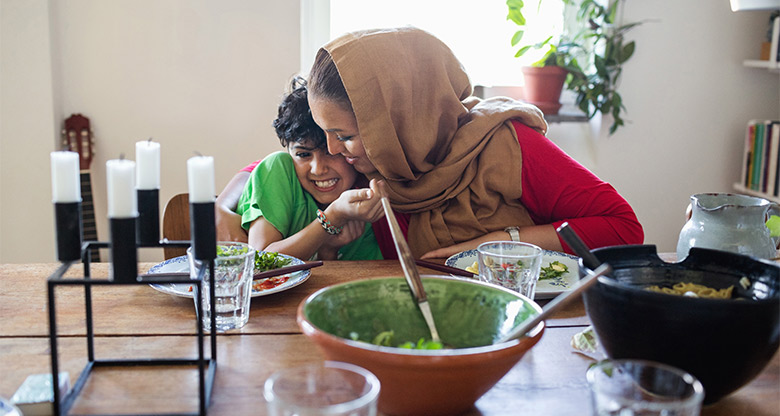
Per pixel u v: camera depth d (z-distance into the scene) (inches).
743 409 31.3
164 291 44.2
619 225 60.2
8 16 93.5
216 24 99.7
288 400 25.4
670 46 108.0
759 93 110.8
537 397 32.3
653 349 30.3
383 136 59.2
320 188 65.7
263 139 103.6
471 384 28.3
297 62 102.0
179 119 101.7
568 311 44.1
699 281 36.3
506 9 109.4
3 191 98.1
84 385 33.0
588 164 113.7
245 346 37.8
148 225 34.8
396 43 58.8
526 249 45.0
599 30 107.9
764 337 29.0
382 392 28.9
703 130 111.7
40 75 95.7
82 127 98.8
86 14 97.0
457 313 35.9
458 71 63.2
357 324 34.6
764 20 108.4
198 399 31.7
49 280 29.1
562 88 106.5
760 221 44.8
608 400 23.8
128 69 99.3
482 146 63.3
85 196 99.2
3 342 37.6
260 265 49.6
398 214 66.4
